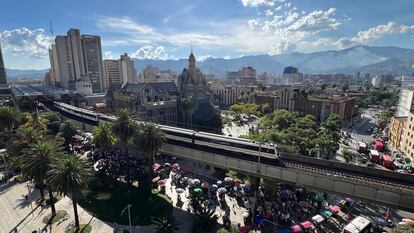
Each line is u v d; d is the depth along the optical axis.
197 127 131.12
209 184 65.06
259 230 45.97
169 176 69.06
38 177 46.91
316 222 45.81
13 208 53.50
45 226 47.00
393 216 50.84
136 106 139.25
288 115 117.81
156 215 50.62
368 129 141.75
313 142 82.62
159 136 59.25
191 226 47.22
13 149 60.16
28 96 155.75
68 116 124.38
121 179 66.44
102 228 46.75
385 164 79.44
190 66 165.00
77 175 42.72
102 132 66.12
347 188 42.78
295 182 47.84
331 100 155.12
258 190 57.56
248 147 55.09
